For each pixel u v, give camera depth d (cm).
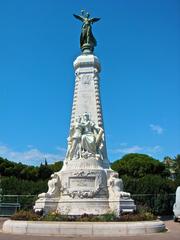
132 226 1878
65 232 1839
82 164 2458
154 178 4550
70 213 2295
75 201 2350
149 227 1920
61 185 2480
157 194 4281
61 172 2516
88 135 2545
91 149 2516
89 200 2347
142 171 6034
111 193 2403
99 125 2666
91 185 2405
